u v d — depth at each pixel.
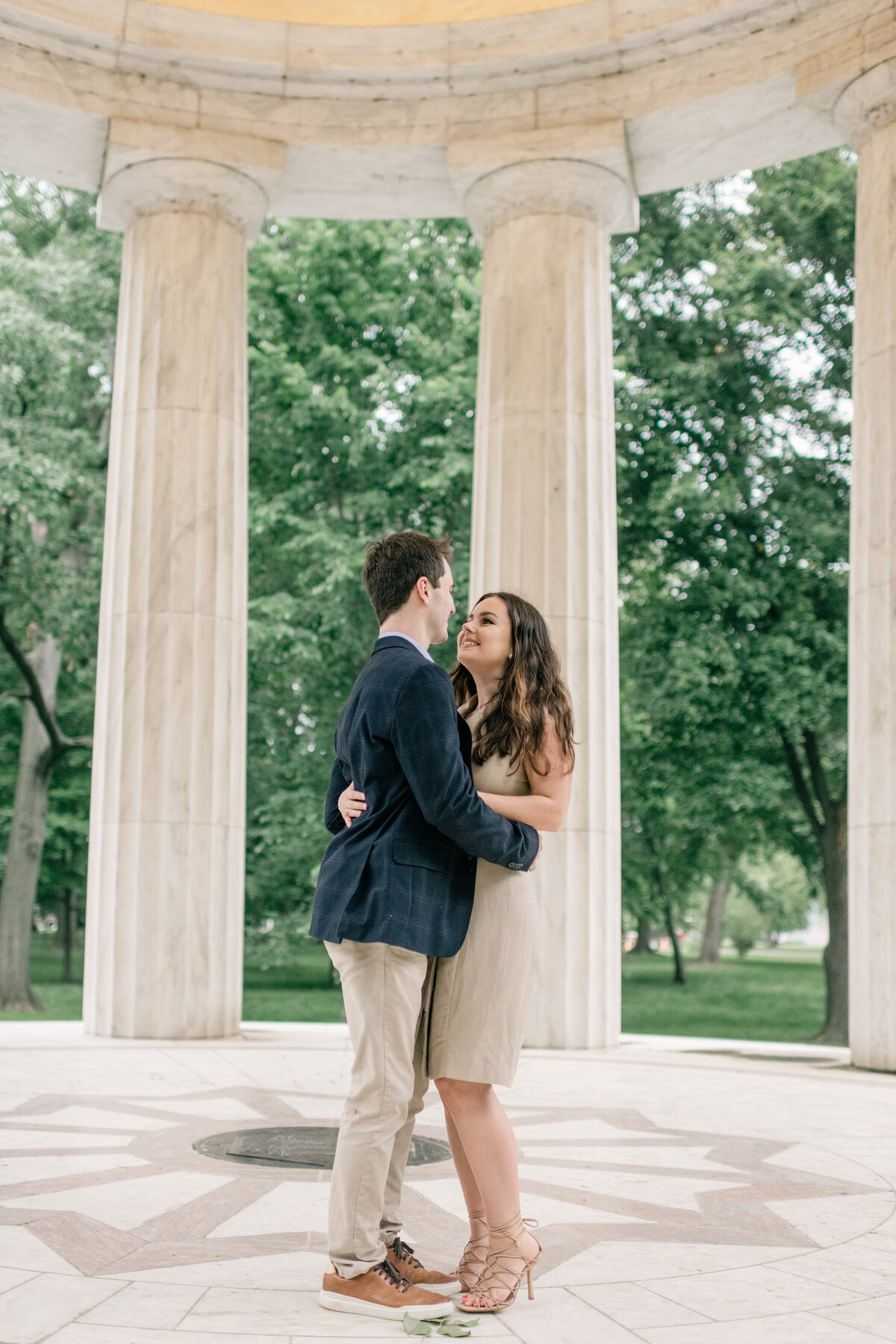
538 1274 4.30
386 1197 4.06
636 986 36.56
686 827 25.39
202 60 12.80
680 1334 3.64
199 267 13.09
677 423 24.81
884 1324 3.76
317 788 25.97
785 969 45.62
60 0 12.20
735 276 24.41
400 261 25.41
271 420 25.81
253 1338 3.49
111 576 13.06
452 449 23.70
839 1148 6.84
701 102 12.44
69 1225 4.84
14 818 28.06
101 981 12.30
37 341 23.38
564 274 12.98
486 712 4.23
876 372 11.55
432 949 3.82
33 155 13.38
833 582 23.59
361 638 24.66
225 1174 5.84
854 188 25.00
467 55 12.81
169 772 12.41
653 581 26.00
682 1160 6.39
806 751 23.53
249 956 26.38
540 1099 8.52
